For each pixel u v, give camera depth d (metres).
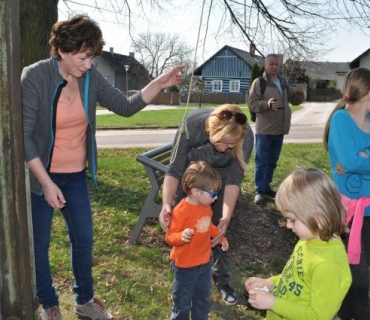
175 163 2.80
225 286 3.31
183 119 2.72
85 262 2.77
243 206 5.35
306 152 10.02
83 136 2.60
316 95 46.69
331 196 1.72
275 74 5.29
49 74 2.33
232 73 48.94
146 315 3.06
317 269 1.72
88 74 2.47
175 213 2.54
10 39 1.22
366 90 2.46
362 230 2.53
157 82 2.59
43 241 2.61
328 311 1.68
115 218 4.88
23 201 1.33
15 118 1.27
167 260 3.88
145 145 12.26
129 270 3.68
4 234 1.32
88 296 2.90
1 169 1.28
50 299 2.73
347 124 2.47
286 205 1.77
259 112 5.22
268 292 1.87
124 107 2.57
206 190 2.42
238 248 4.26
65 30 2.16
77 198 2.65
